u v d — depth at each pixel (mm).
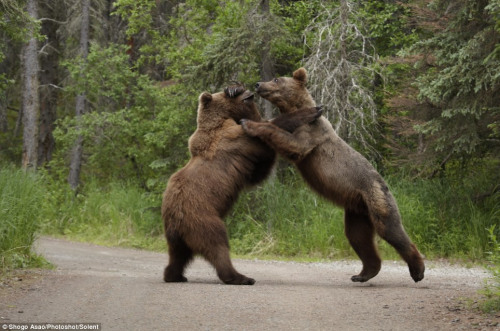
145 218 22078
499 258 8234
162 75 32406
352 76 17047
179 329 6152
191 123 20641
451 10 15727
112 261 15875
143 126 25203
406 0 21078
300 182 19531
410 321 6574
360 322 6520
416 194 17344
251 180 9938
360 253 10156
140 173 26594
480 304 7395
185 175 9422
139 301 7598
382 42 22047
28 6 25688
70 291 8430
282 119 9586
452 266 14266
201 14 22469
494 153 16812
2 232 11500
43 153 35062
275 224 18250
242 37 17859
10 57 32531
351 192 9555
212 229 9109
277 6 20969
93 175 29266
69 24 31000
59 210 25203
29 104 27234
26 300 7695
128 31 25141
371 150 17844
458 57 14727
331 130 9758
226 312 6926
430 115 16750
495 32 14102
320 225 17219
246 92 9938
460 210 16703
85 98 29328
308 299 7812
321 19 20094
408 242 9469
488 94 15000
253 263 15086
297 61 20797
